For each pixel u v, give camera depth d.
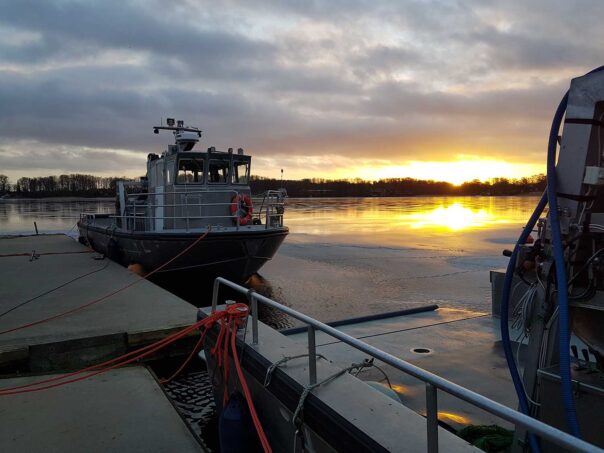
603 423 2.38
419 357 5.08
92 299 9.17
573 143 2.45
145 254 12.49
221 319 4.07
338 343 5.63
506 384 4.34
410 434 2.40
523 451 2.68
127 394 5.09
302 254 19.55
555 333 2.61
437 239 24.81
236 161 13.23
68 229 35.16
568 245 2.48
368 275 14.58
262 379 3.46
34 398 4.99
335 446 2.61
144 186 15.48
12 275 12.16
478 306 10.38
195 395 6.15
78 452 3.93
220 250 11.47
